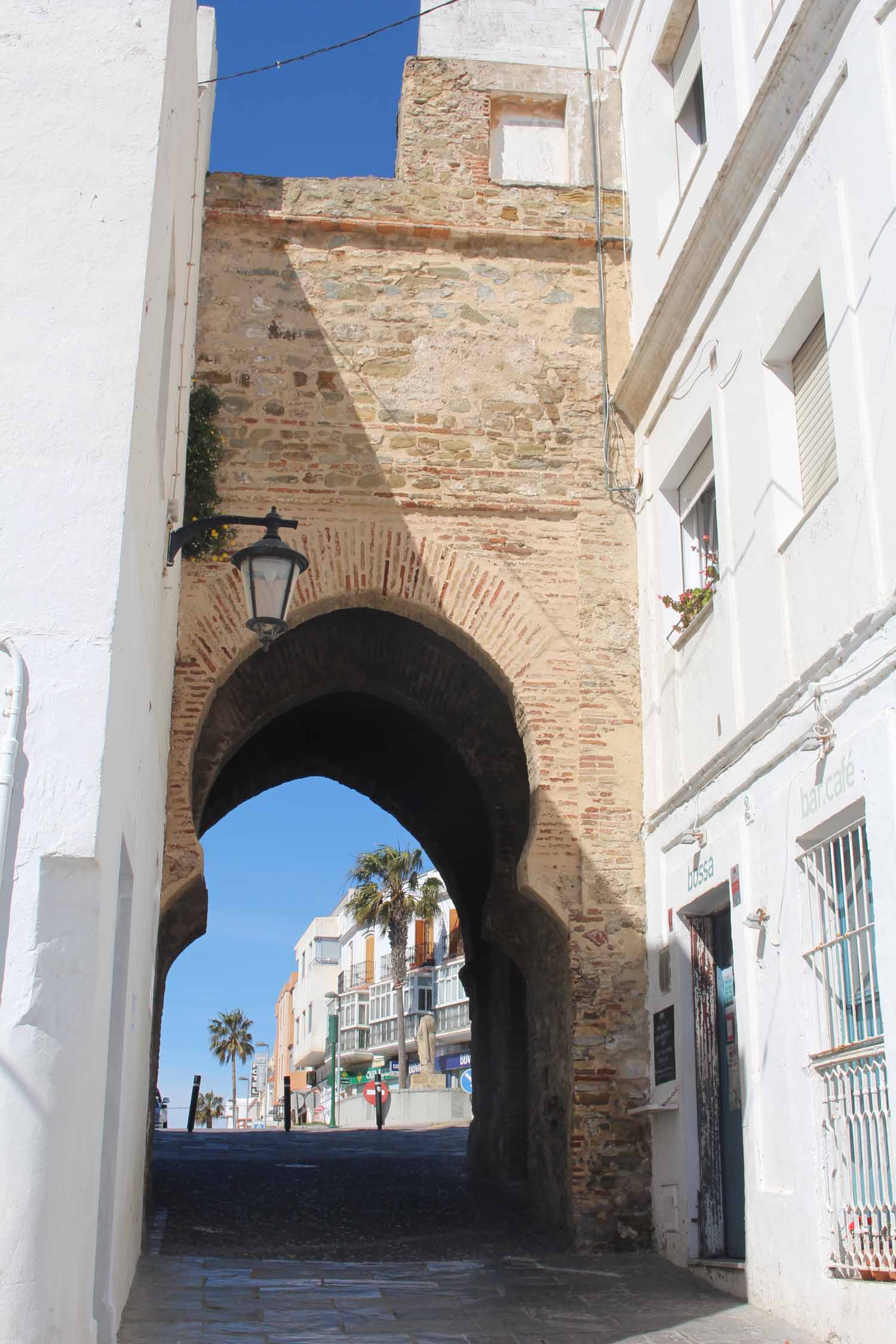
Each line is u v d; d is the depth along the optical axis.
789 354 8.74
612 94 13.32
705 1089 9.65
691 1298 8.16
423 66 13.06
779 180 8.59
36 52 5.87
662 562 11.19
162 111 5.96
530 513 11.88
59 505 5.26
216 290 12.07
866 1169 6.62
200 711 10.91
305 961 80.00
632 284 12.59
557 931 11.55
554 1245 10.50
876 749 6.55
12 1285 4.36
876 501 6.87
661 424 11.35
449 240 12.55
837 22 7.68
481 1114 16.53
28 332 5.45
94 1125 5.16
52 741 4.97
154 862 8.93
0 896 4.74
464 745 14.29
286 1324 7.01
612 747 11.41
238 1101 91.94
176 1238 10.19
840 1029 7.07
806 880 7.57
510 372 12.25
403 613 11.77
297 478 11.64
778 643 8.23
